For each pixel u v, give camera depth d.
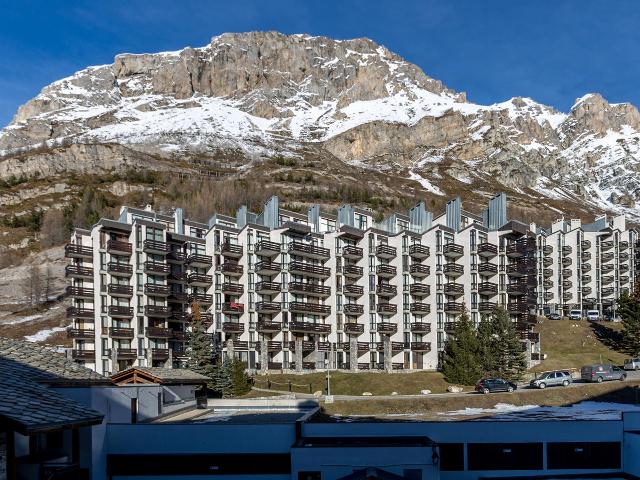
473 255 89.69
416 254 89.25
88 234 76.25
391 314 88.88
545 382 65.62
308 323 83.25
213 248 81.56
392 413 56.44
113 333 71.25
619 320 111.81
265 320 81.31
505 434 35.78
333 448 32.22
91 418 20.16
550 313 119.56
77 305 73.19
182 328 78.62
